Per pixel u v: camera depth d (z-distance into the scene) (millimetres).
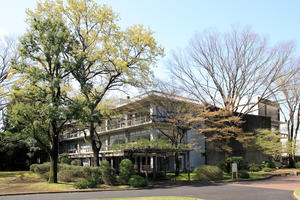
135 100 32625
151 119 30484
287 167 39906
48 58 19797
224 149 29938
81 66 21719
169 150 24078
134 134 36781
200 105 27594
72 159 44094
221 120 26906
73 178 23641
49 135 21641
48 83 20047
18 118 19312
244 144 33938
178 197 13039
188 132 34562
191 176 26625
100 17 22594
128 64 23594
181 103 26953
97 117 20266
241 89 29578
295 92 33719
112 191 18188
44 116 18750
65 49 21109
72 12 22469
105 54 22500
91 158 40812
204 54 29047
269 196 14227
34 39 19781
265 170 34094
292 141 39125
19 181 23500
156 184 22062
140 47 23609
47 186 19500
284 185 20547
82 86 21797
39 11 21484
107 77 24844
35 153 46750
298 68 27672
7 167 44625
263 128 41562
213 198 13508
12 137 34219
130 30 23672
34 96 19969
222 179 24750
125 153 26453
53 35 19312
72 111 18953
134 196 14742
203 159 34750
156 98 27469
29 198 14500
